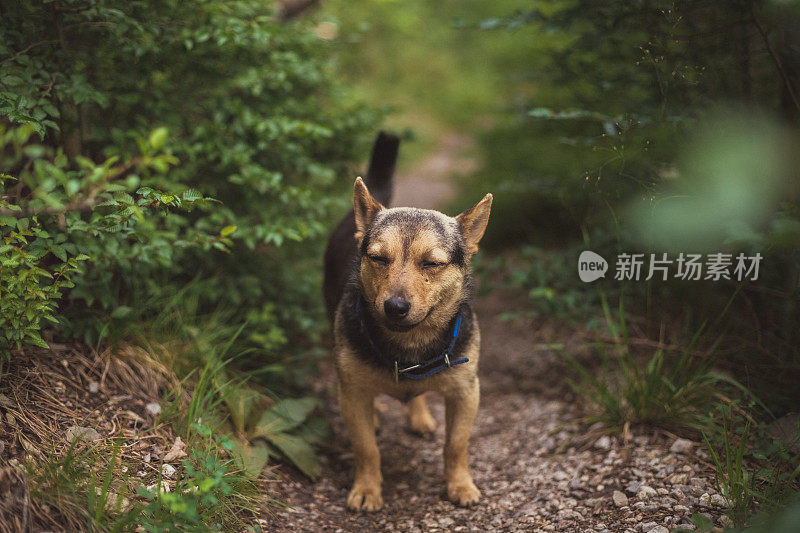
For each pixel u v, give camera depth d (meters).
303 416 3.37
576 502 2.78
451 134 11.85
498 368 4.60
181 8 3.40
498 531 2.69
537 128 5.51
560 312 3.89
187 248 3.50
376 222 2.73
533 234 6.15
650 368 3.28
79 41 3.23
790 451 2.78
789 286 3.30
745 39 3.18
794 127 3.11
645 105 3.44
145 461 2.56
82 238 2.76
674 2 3.07
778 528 1.85
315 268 4.62
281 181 3.90
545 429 3.62
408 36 13.54
